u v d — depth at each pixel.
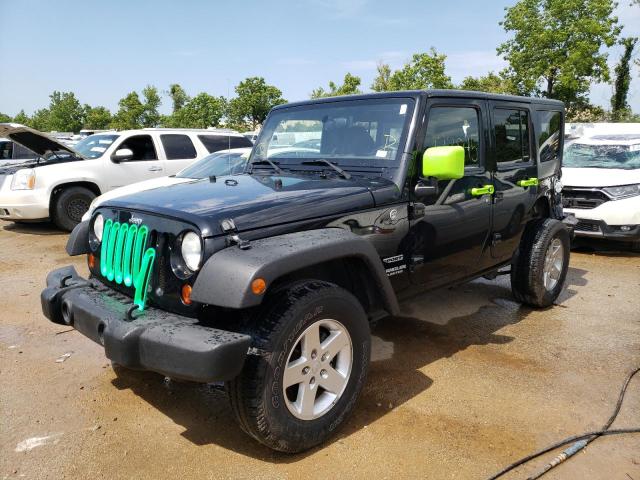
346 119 3.83
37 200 8.95
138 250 2.84
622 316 5.00
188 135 10.48
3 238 8.87
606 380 3.66
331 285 2.84
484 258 4.41
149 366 2.46
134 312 2.69
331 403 2.88
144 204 2.92
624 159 8.31
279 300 2.64
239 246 2.55
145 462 2.74
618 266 7.04
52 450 2.84
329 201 3.06
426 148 3.60
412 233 3.54
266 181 3.48
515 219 4.66
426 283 3.83
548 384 3.60
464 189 3.95
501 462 2.73
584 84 18.62
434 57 22.64
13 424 3.09
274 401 2.57
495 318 4.93
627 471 2.66
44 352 4.12
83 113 47.41
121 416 3.18
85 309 2.79
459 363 3.93
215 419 3.16
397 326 4.70
